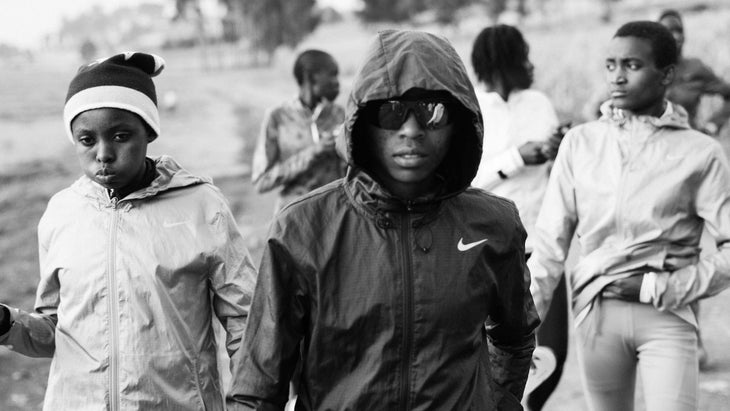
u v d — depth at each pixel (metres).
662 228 3.90
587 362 4.12
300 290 2.57
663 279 3.85
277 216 2.60
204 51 92.94
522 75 5.09
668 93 7.02
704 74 7.02
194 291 3.26
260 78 60.28
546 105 5.09
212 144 22.45
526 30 53.81
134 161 3.17
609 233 4.00
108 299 3.18
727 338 6.82
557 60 23.17
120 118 3.12
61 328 3.26
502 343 2.90
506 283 2.71
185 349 3.22
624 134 4.02
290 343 2.61
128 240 3.21
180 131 25.84
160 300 3.18
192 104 36.38
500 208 2.69
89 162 3.16
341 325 2.53
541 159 4.75
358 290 2.52
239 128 25.56
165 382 3.19
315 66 6.35
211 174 17.69
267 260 2.57
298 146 6.37
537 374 4.55
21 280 9.54
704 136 3.95
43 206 14.13
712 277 3.83
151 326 3.18
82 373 3.20
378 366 2.52
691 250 3.96
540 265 4.10
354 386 2.54
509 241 2.66
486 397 2.67
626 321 3.96
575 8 70.62
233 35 95.88
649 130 3.99
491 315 2.82
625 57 3.98
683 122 3.99
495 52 5.02
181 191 3.31
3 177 16.94
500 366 2.94
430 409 2.54
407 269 2.53
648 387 3.93
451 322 2.55
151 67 3.33
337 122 6.47
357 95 2.47
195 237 3.25
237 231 3.38
